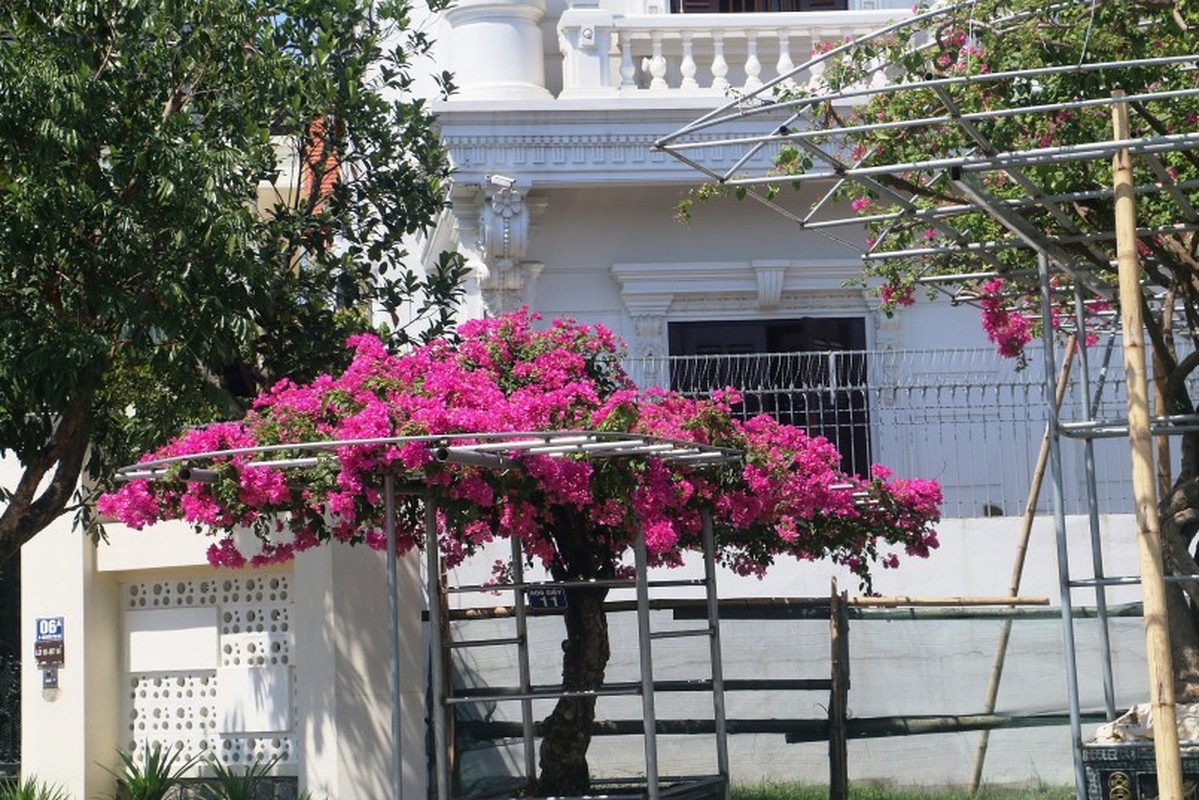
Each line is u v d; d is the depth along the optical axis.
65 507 12.48
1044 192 9.08
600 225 17.34
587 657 11.31
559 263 17.30
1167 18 9.09
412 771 12.66
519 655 11.80
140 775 13.59
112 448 12.55
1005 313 12.14
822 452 11.16
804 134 8.46
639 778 11.98
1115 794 8.81
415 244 18.84
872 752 13.01
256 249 12.37
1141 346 7.19
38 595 14.24
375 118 13.05
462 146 16.25
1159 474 11.29
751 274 17.27
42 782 14.01
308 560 12.94
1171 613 9.94
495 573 12.55
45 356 10.77
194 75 12.19
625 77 16.95
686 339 17.41
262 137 11.82
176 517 9.57
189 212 11.02
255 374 12.66
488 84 16.81
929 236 11.98
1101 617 9.49
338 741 12.68
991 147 8.03
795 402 16.53
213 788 13.59
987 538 14.18
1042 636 13.02
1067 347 14.51
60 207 10.90
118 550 14.16
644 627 9.71
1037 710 12.88
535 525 10.27
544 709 13.16
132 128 11.38
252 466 9.09
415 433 8.76
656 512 9.67
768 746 13.27
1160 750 6.98
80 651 14.07
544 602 10.65
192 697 14.17
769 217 17.41
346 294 12.88
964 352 16.45
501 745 12.80
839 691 12.23
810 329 17.38
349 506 9.00
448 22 17.23
